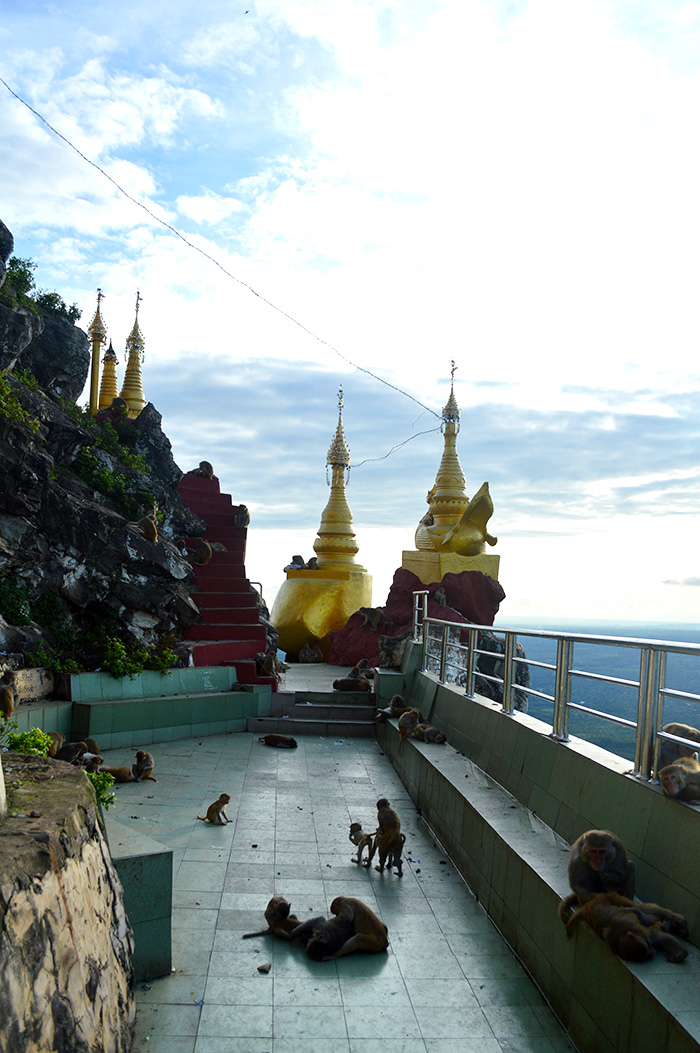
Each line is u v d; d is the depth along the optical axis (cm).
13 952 291
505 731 784
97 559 1262
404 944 569
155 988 493
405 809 940
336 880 695
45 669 1155
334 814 902
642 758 507
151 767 1016
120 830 562
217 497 2048
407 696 1445
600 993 406
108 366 2483
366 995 491
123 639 1305
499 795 724
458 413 2270
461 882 702
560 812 608
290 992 493
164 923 512
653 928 397
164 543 1433
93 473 1492
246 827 836
